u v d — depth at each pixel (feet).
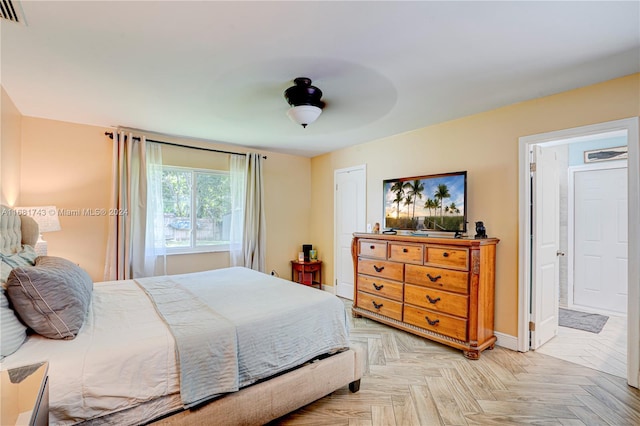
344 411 6.55
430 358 8.98
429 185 11.18
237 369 5.40
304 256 17.04
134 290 8.04
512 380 7.75
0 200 8.21
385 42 6.00
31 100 9.07
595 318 12.51
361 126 11.76
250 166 15.47
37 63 6.82
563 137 8.57
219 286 8.59
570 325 11.68
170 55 6.48
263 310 6.44
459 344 9.12
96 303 6.75
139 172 12.33
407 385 7.55
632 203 7.41
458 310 9.18
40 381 3.56
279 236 16.93
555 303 10.54
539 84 7.99
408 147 12.60
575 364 8.59
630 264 7.47
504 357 9.02
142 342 4.83
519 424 6.11
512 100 9.15
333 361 6.83
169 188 13.51
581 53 6.42
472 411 6.53
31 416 3.01
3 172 8.45
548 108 8.79
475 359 8.85
